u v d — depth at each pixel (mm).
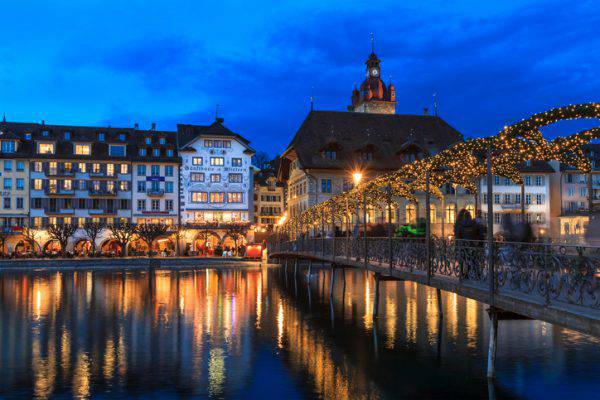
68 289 44469
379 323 28156
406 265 22781
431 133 81188
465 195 73750
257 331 26703
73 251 81125
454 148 18812
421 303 34969
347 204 34656
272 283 49281
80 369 20031
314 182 72625
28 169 80688
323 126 78500
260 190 107250
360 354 21828
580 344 22438
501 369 19109
